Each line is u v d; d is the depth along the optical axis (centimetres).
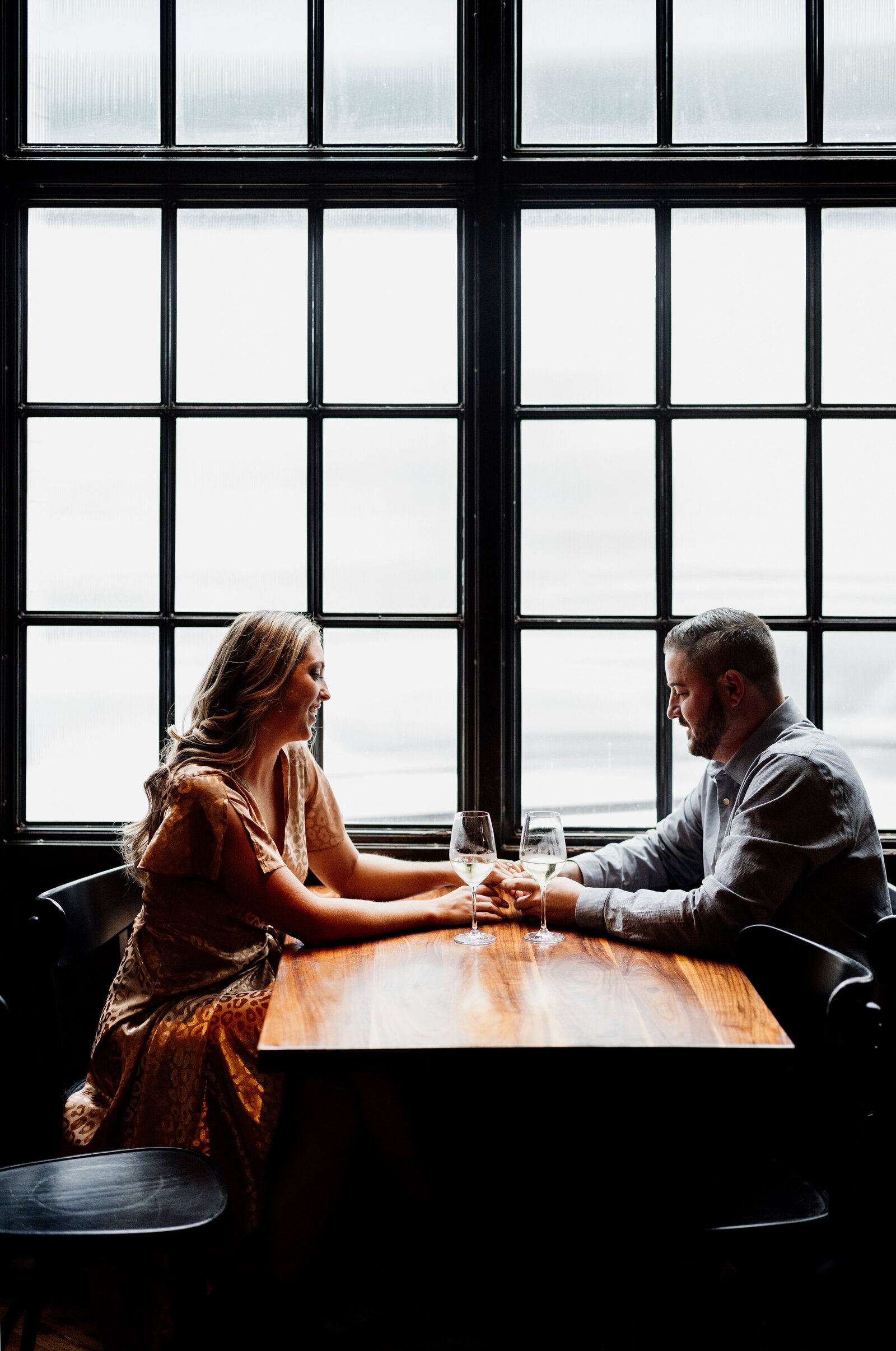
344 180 215
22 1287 142
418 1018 131
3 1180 138
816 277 217
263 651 179
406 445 220
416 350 219
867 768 221
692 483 219
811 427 218
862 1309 127
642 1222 141
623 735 221
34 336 219
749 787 173
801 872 164
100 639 220
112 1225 126
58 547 220
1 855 214
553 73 218
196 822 167
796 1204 137
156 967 171
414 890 197
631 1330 136
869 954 143
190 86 218
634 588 220
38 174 215
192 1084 158
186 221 219
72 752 221
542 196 216
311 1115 161
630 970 151
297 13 218
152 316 219
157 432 220
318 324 219
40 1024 162
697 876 202
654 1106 144
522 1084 200
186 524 220
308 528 220
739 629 183
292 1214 159
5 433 216
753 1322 171
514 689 220
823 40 216
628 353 219
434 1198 175
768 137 217
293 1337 176
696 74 217
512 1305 184
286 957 160
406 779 223
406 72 218
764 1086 159
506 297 217
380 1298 188
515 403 218
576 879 192
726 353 219
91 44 218
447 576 221
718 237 218
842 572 220
